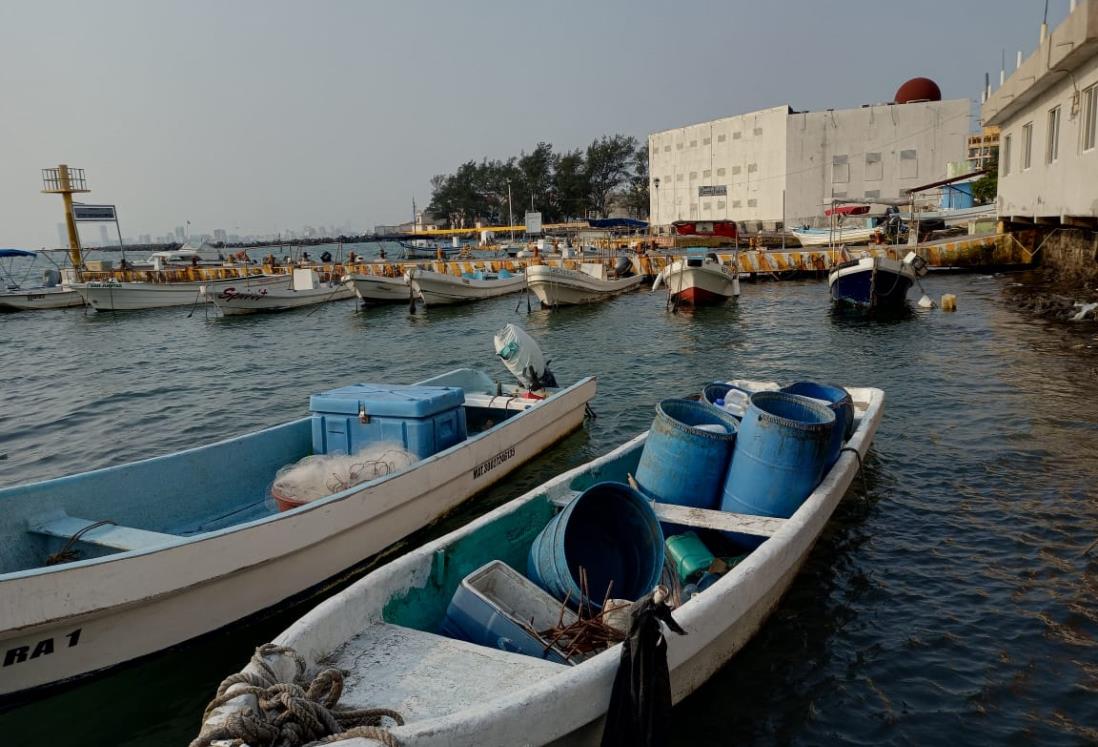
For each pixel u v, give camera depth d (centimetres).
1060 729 447
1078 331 1678
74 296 3606
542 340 2150
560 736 356
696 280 2616
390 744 294
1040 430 979
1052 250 2984
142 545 563
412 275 2852
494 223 11869
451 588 513
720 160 7650
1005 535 695
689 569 569
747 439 605
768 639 547
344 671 397
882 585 620
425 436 759
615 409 1246
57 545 609
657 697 383
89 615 491
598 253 4675
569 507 523
